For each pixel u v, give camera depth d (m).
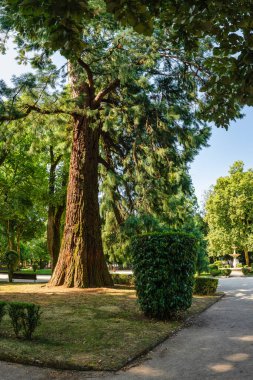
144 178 16.92
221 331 7.76
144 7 4.07
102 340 6.59
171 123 16.05
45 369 5.19
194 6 4.50
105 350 5.95
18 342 6.26
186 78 14.59
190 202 21.94
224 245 45.59
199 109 15.14
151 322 8.53
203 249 24.59
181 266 9.00
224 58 5.03
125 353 5.80
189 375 4.91
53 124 17.56
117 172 19.14
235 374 4.87
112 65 14.16
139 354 5.88
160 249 9.02
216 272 34.25
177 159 16.66
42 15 4.37
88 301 11.26
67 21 4.15
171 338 7.20
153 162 16.55
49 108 16.19
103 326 7.77
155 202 16.97
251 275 35.56
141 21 4.14
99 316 8.93
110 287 15.21
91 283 15.14
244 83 4.93
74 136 16.91
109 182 17.64
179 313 9.72
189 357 5.79
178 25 5.06
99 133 17.16
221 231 45.81
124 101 16.92
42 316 8.62
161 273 8.88
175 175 15.98
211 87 5.66
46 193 26.39
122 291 13.94
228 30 4.80
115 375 4.98
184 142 16.34
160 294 8.89
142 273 9.15
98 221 16.23
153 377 4.88
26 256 58.66
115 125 17.09
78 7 3.87
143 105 15.59
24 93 15.22
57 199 25.36
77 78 16.27
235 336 7.20
